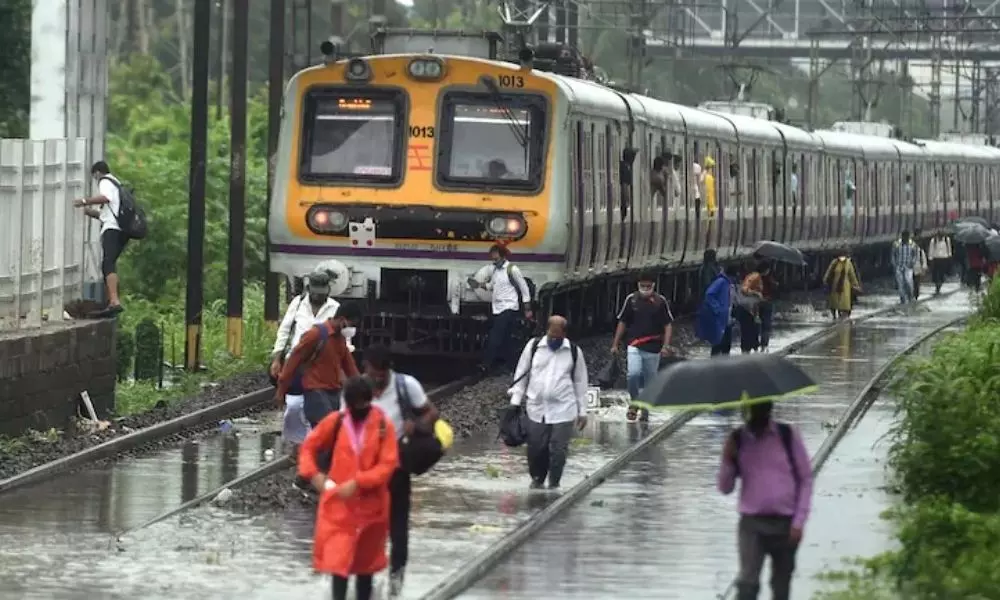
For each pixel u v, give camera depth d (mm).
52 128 76375
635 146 94750
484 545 42938
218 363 82562
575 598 37312
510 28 105000
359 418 33750
